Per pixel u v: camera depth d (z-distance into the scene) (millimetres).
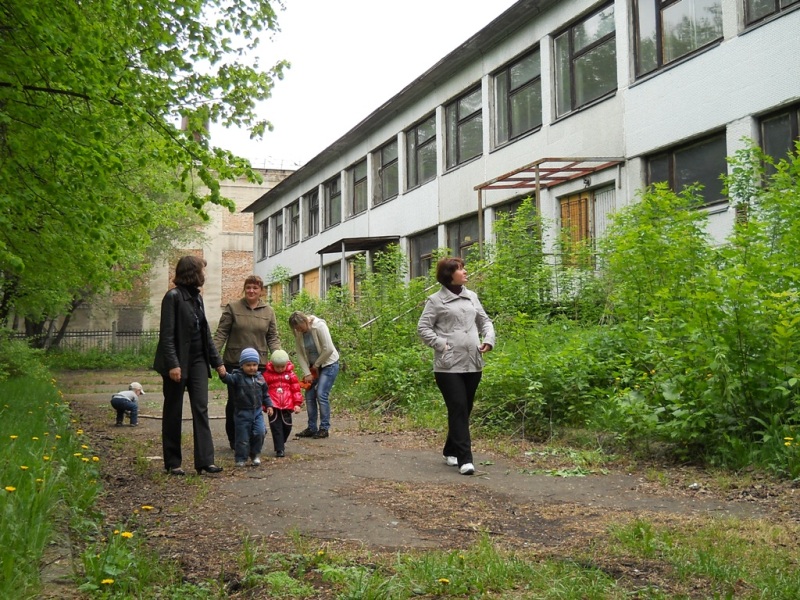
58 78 7961
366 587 3699
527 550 4500
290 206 41594
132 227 11406
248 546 4418
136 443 9125
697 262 9133
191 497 6082
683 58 15148
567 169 17172
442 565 4031
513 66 21203
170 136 9273
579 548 4496
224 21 10492
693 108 14883
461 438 7176
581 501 5887
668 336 8078
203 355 7355
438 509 5648
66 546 4215
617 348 9953
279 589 3777
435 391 12094
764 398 6992
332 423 11383
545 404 9188
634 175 16391
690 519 5168
